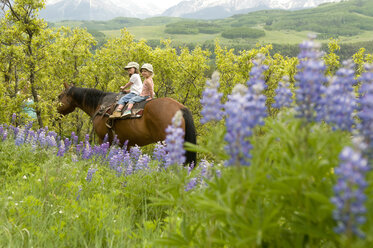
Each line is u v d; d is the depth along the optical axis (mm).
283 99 2662
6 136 9703
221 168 2859
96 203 5090
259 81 2318
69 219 4523
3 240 3906
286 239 2488
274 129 2400
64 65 20781
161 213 5105
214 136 2494
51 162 7031
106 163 8453
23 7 16078
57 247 3969
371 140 1878
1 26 16281
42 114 16641
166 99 8562
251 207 2566
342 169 1533
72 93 11391
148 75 9219
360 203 1570
